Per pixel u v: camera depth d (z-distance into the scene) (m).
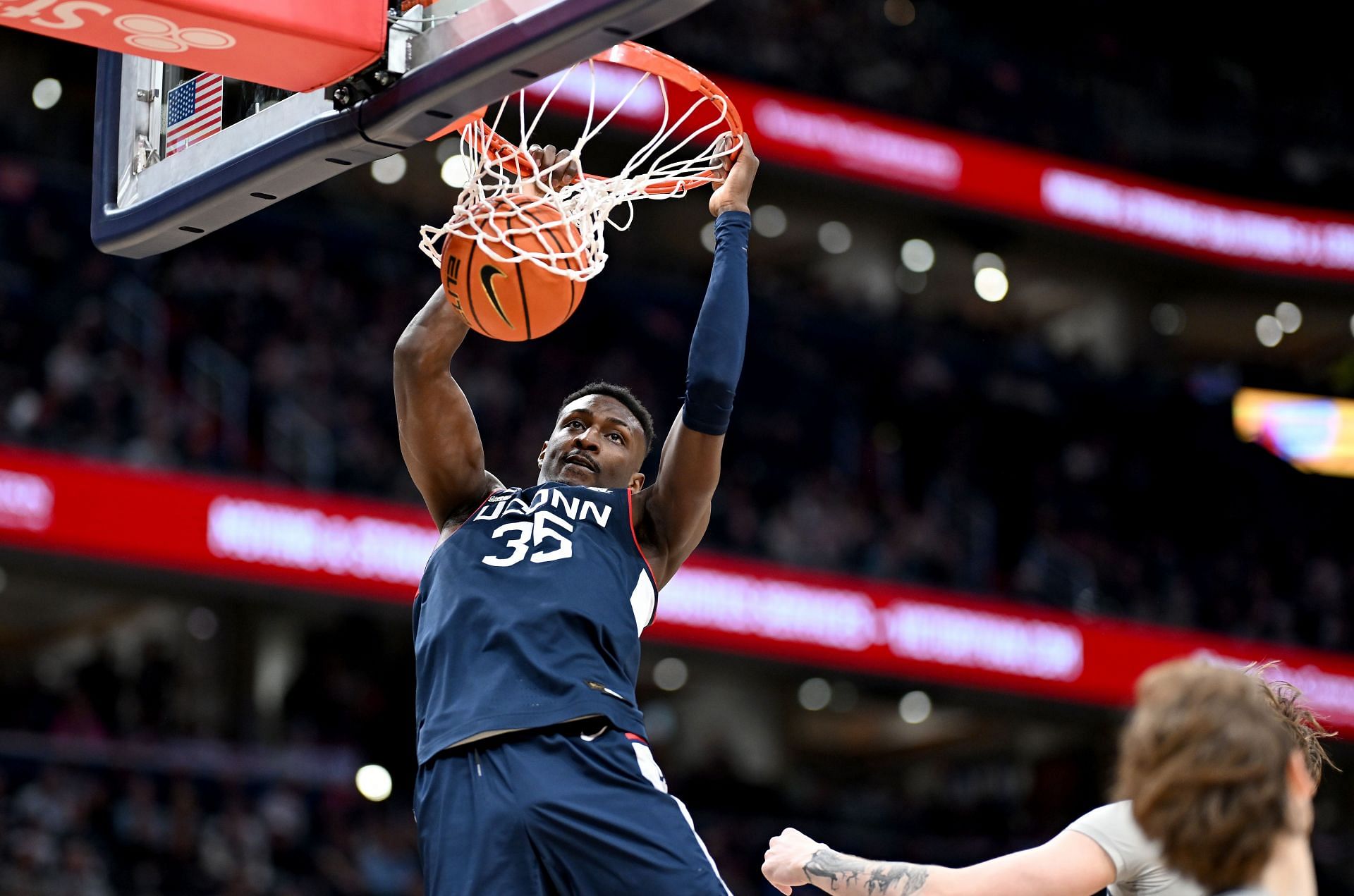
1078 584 18.70
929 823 17.73
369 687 16.64
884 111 20.09
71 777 12.66
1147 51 23.59
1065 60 23.02
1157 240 20.81
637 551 3.48
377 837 14.07
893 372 21.03
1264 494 21.98
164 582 13.38
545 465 3.78
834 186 18.77
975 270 22.06
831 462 19.83
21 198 16.20
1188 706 2.09
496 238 3.32
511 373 18.12
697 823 15.45
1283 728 2.27
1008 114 21.36
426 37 3.19
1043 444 21.56
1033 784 21.09
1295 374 23.31
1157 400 21.98
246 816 13.34
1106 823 2.93
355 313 17.91
